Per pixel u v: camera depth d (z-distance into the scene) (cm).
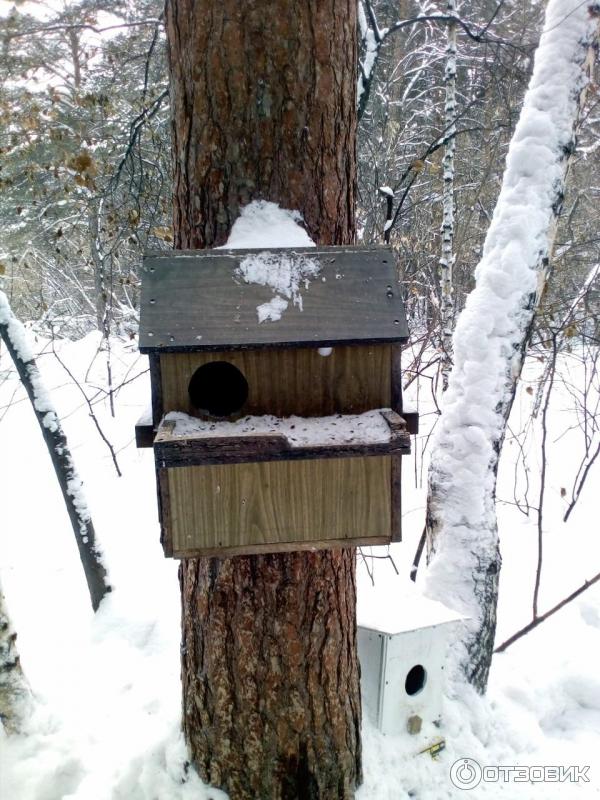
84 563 415
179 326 169
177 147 208
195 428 167
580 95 324
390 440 159
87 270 1169
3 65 388
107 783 254
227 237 199
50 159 530
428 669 278
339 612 227
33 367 403
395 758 265
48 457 701
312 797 235
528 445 691
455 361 339
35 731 296
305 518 170
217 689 227
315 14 192
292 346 169
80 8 398
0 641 287
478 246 929
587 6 314
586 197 947
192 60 194
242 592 215
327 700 229
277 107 194
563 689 356
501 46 473
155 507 576
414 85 1069
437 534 331
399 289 180
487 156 891
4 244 920
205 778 240
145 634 384
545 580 452
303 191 200
